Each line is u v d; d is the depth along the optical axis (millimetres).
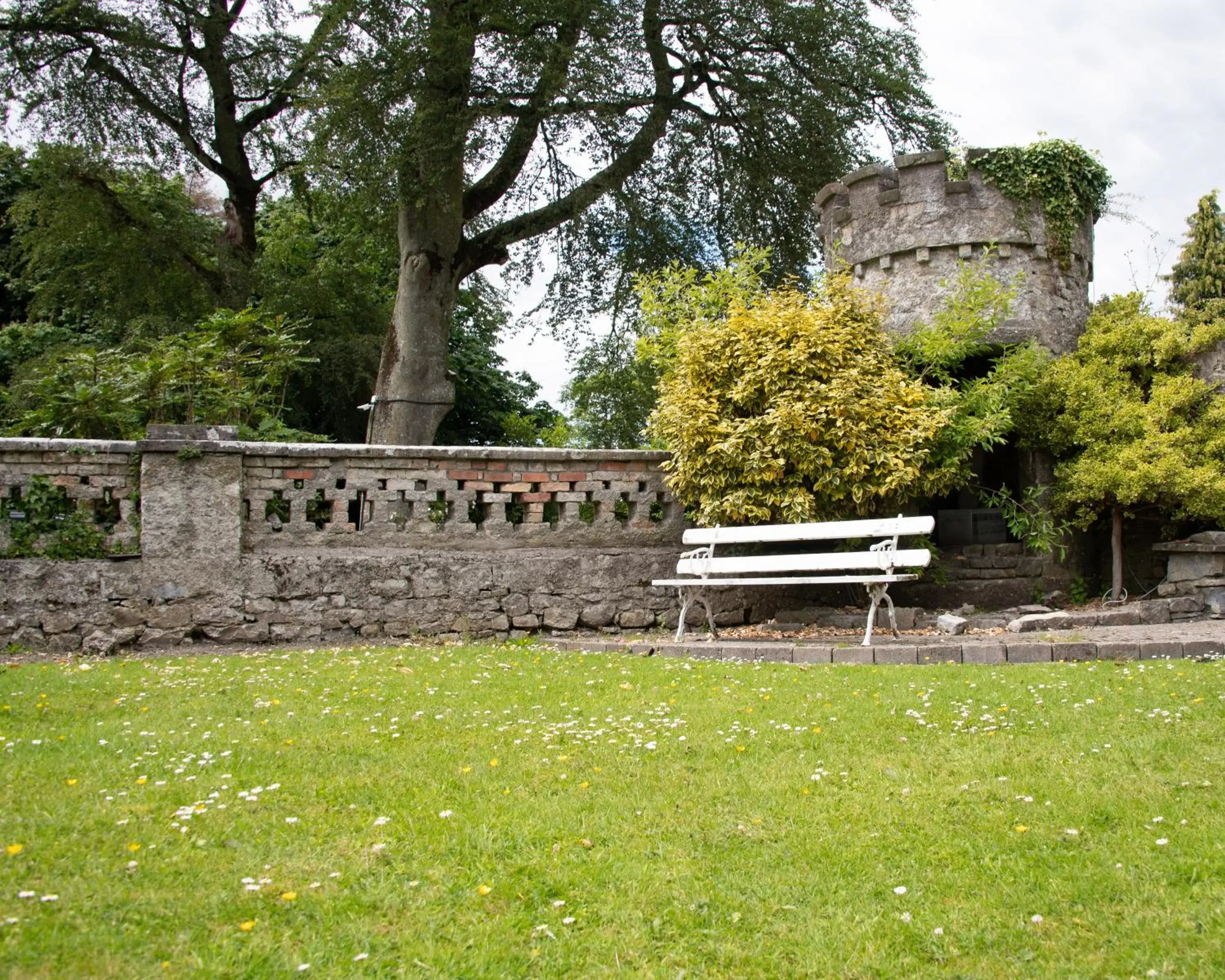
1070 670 7930
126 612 10031
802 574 11711
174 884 4008
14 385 21328
